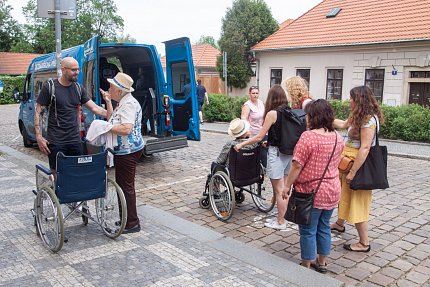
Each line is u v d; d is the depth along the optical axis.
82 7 52.09
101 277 3.86
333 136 3.85
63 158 4.29
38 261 4.20
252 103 6.25
